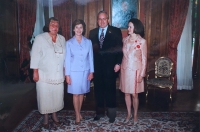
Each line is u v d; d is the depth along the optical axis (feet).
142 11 7.66
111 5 7.68
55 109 7.62
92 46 7.30
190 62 8.73
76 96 7.53
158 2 7.57
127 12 7.68
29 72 8.71
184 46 8.54
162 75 9.39
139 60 7.20
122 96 9.29
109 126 7.39
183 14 7.73
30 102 8.68
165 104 8.73
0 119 7.70
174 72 9.05
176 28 7.96
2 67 8.27
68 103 9.10
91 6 7.70
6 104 8.18
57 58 7.22
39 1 7.92
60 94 7.65
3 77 8.28
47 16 7.84
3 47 8.22
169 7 7.65
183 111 7.99
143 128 7.19
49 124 7.64
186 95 8.64
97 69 7.53
